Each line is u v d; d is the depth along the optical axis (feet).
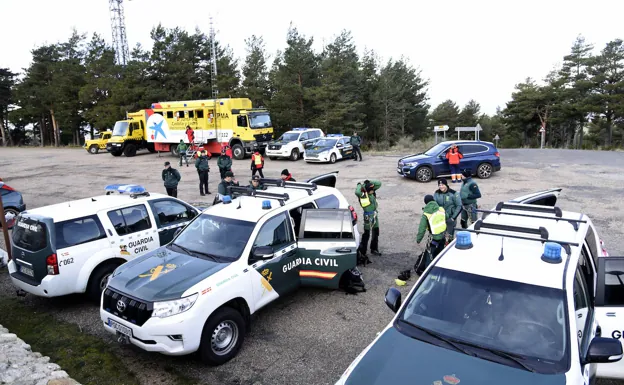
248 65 157.07
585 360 11.91
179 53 152.25
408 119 178.40
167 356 19.02
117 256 24.30
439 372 11.46
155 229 26.48
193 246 21.20
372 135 180.75
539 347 11.99
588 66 174.29
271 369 17.75
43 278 22.20
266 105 145.28
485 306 13.20
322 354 18.75
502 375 11.24
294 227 23.12
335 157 80.89
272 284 20.94
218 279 18.17
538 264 13.84
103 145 123.44
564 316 12.30
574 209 40.91
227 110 90.07
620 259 15.39
